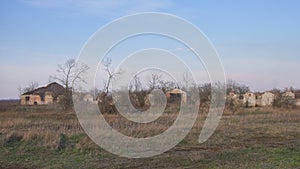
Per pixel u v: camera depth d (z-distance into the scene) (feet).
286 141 58.29
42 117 88.84
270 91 143.02
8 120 77.25
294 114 104.01
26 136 53.62
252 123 81.87
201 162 41.22
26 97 171.01
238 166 37.70
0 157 44.16
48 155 45.55
